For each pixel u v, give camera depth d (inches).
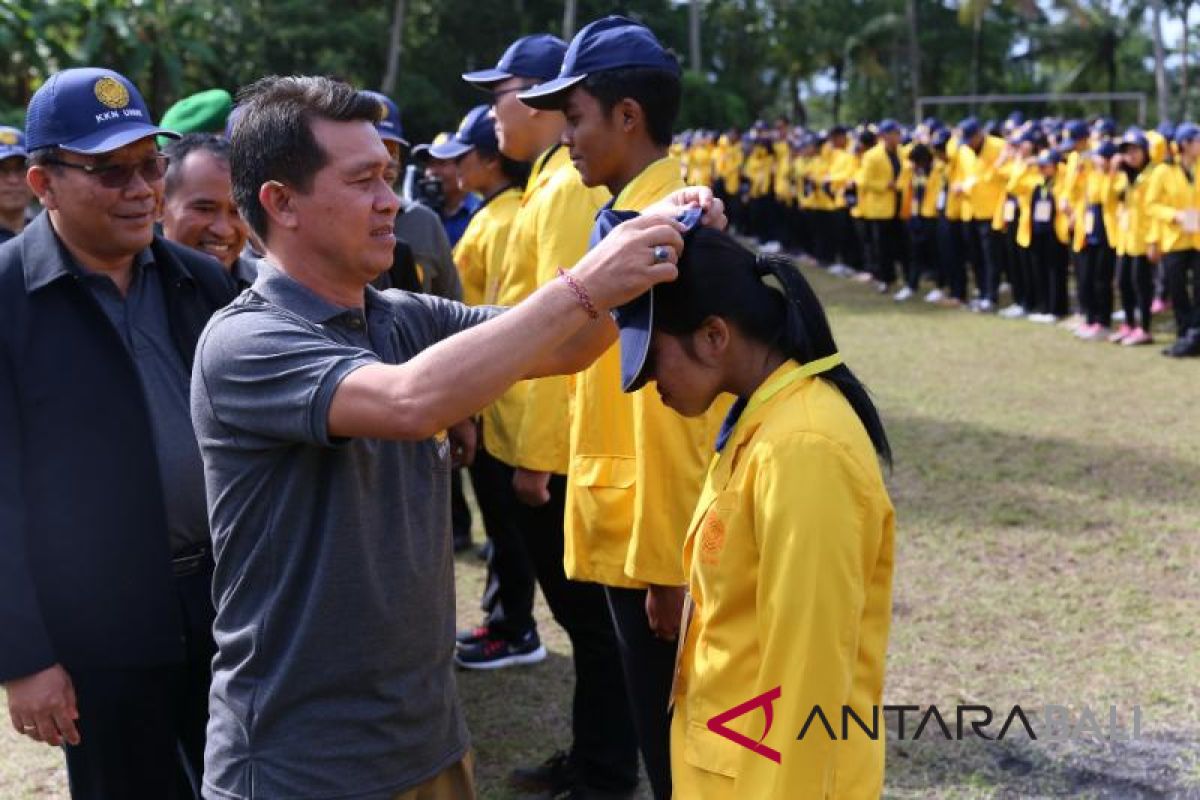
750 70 1440.7
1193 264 379.2
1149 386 340.8
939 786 131.7
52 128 92.8
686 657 80.7
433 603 77.4
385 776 74.7
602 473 105.7
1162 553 205.3
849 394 75.5
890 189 562.6
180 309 101.4
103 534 94.2
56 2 620.4
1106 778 131.3
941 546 211.9
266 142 73.6
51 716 90.3
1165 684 154.8
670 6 1370.6
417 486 76.9
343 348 70.8
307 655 72.6
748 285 74.8
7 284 93.4
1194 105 1422.2
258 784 73.6
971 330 449.4
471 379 66.3
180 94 677.3
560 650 179.9
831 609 68.1
